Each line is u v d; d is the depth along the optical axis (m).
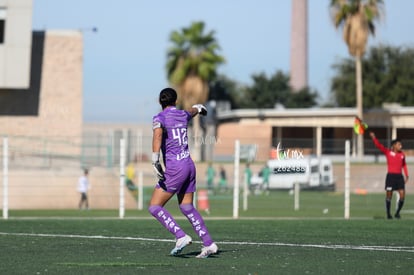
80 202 67.81
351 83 198.00
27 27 99.56
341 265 23.34
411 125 117.81
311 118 143.88
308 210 66.56
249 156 76.69
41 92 104.50
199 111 25.23
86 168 68.31
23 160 84.44
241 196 87.50
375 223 42.12
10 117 103.44
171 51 139.75
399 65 198.25
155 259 24.44
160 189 24.73
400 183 48.16
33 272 21.50
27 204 68.75
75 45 105.94
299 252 26.70
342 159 85.19
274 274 21.38
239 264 23.34
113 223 41.34
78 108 105.06
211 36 139.75
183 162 24.55
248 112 152.75
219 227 38.91
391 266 23.22
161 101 24.73
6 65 99.56
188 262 23.77
